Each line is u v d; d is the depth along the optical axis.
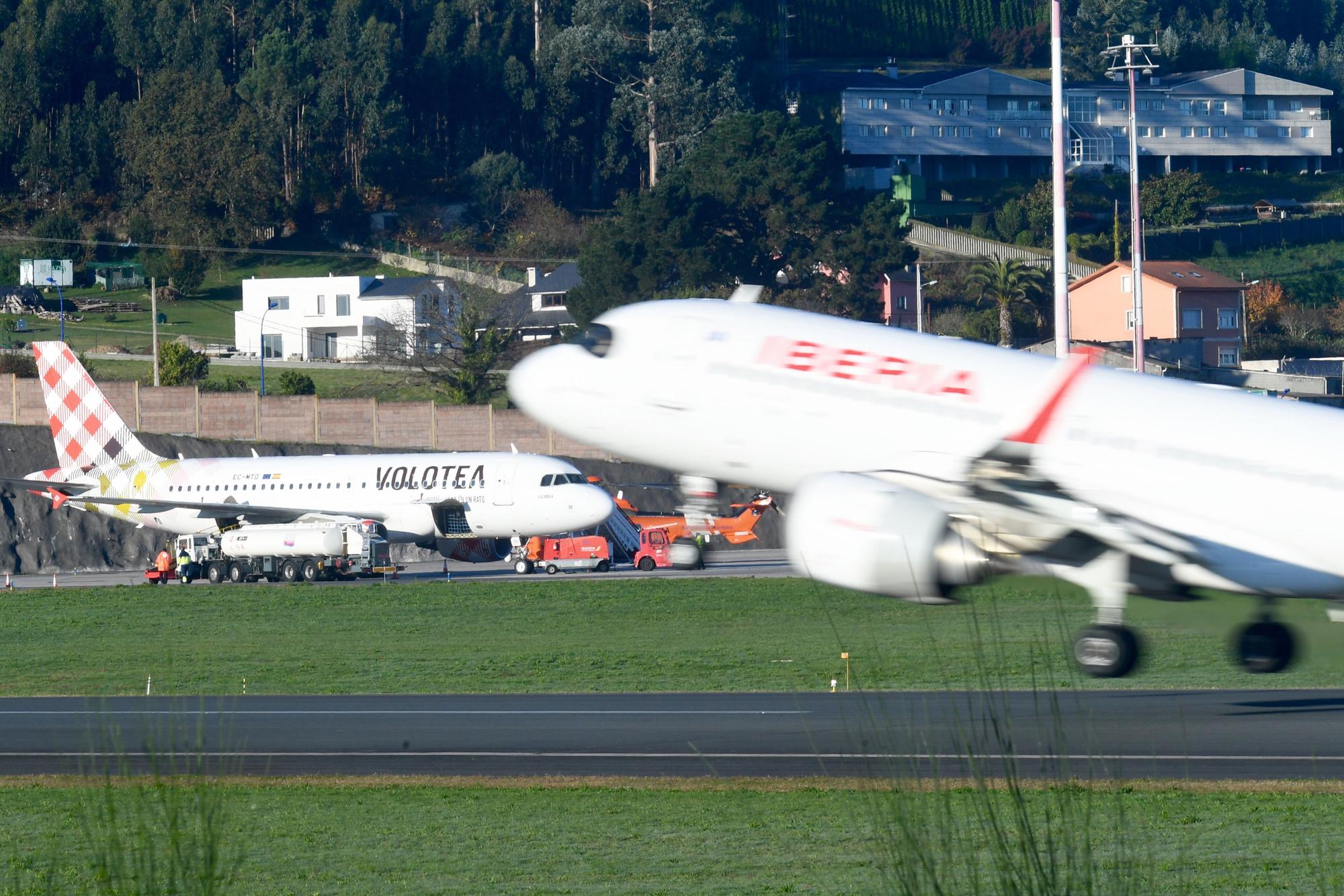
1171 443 94.50
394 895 64.25
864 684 125.19
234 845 72.81
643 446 113.19
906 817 39.47
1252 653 95.94
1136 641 95.94
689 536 114.94
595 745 104.31
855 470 103.69
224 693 138.00
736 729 108.88
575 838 74.94
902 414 101.19
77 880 66.81
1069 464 96.44
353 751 103.88
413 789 89.44
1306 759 90.19
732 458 109.12
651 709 121.31
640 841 73.62
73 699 137.50
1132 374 101.56
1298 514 91.00
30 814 83.81
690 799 83.81
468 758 100.56
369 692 138.25
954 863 38.50
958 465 98.00
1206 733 99.00
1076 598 97.44
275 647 180.25
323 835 76.50
